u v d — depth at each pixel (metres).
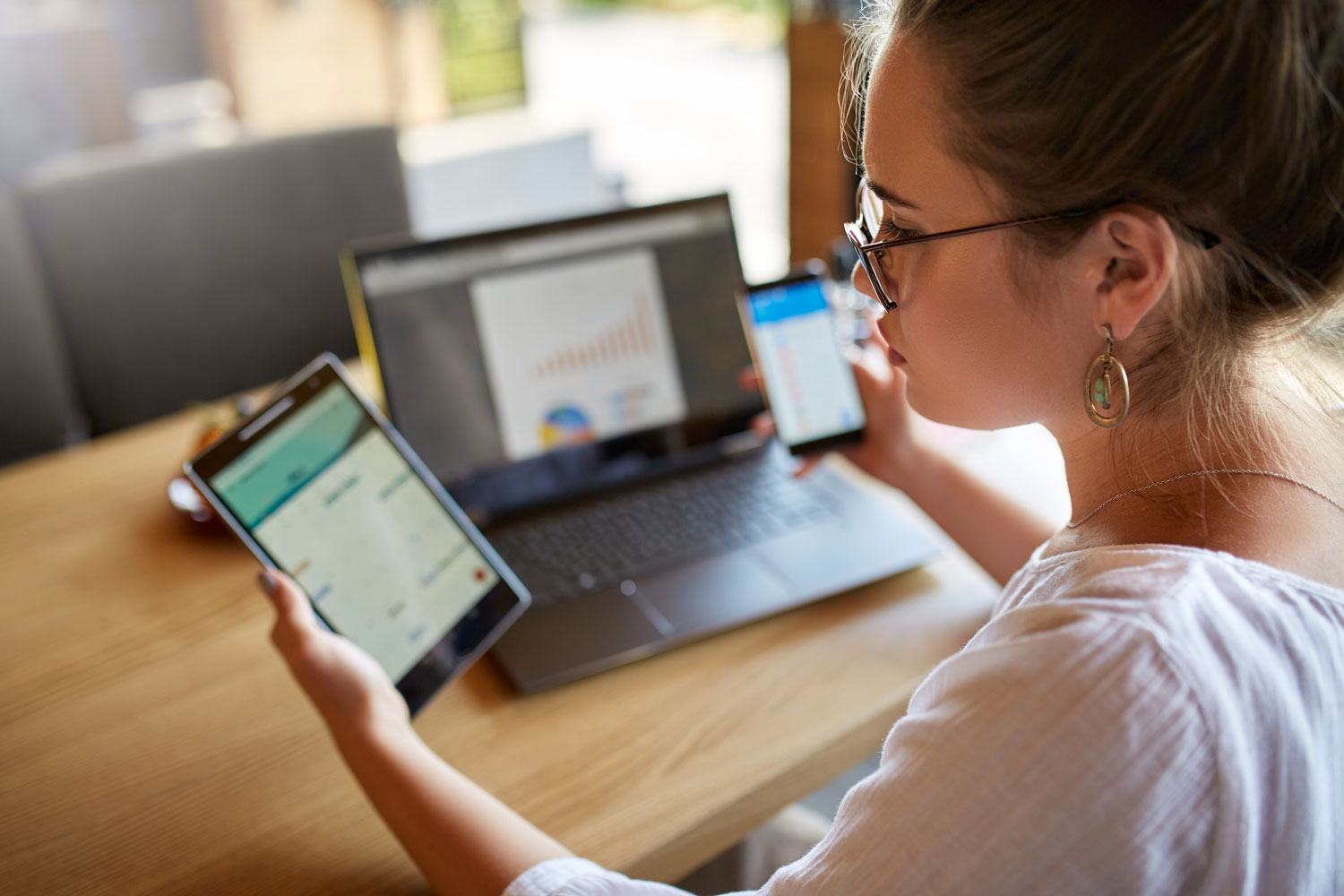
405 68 4.29
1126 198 0.45
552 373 1.06
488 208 2.45
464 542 0.85
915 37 0.49
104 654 0.89
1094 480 0.56
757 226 3.77
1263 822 0.44
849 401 0.99
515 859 0.62
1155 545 0.48
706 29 6.89
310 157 1.61
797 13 2.42
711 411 1.11
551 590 0.92
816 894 0.48
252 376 1.64
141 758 0.78
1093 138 0.44
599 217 1.08
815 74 2.34
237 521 0.75
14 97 3.10
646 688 0.83
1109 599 0.45
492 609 0.84
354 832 0.72
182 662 0.88
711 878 0.95
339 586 0.78
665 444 1.09
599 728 0.79
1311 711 0.46
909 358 0.58
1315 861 0.46
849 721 0.79
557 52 6.43
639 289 1.09
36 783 0.76
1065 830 0.43
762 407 1.12
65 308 1.50
